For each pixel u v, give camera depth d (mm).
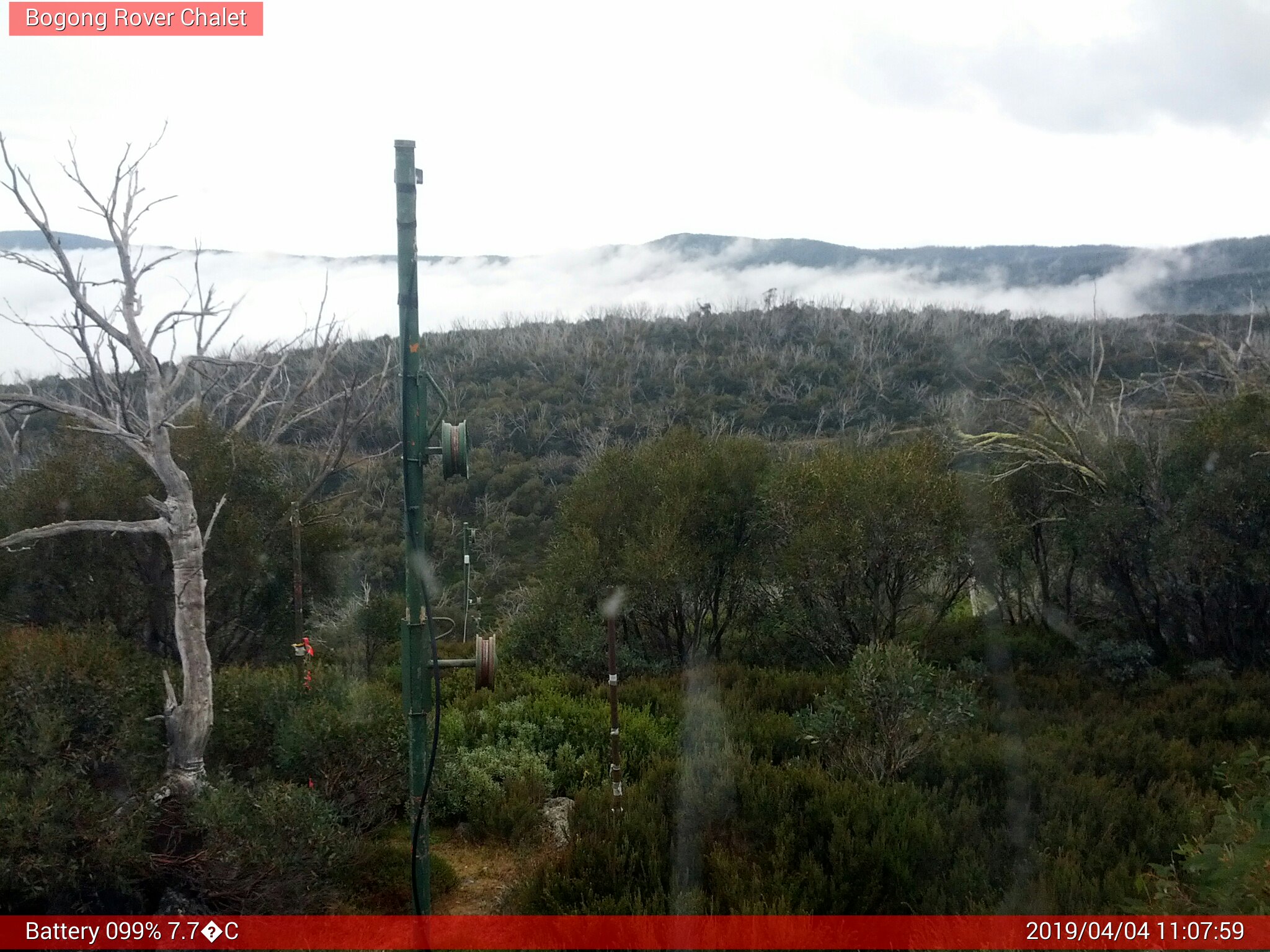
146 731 6012
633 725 9172
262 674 7781
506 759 8320
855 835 5625
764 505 13273
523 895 5586
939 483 11719
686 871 5543
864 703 7176
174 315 6180
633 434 36375
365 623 11352
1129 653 11359
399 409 5199
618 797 6523
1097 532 11805
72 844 4980
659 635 14055
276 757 6746
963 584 12352
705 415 37031
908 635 12430
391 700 7543
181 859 5270
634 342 48969
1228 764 6418
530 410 39312
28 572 9641
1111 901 4812
